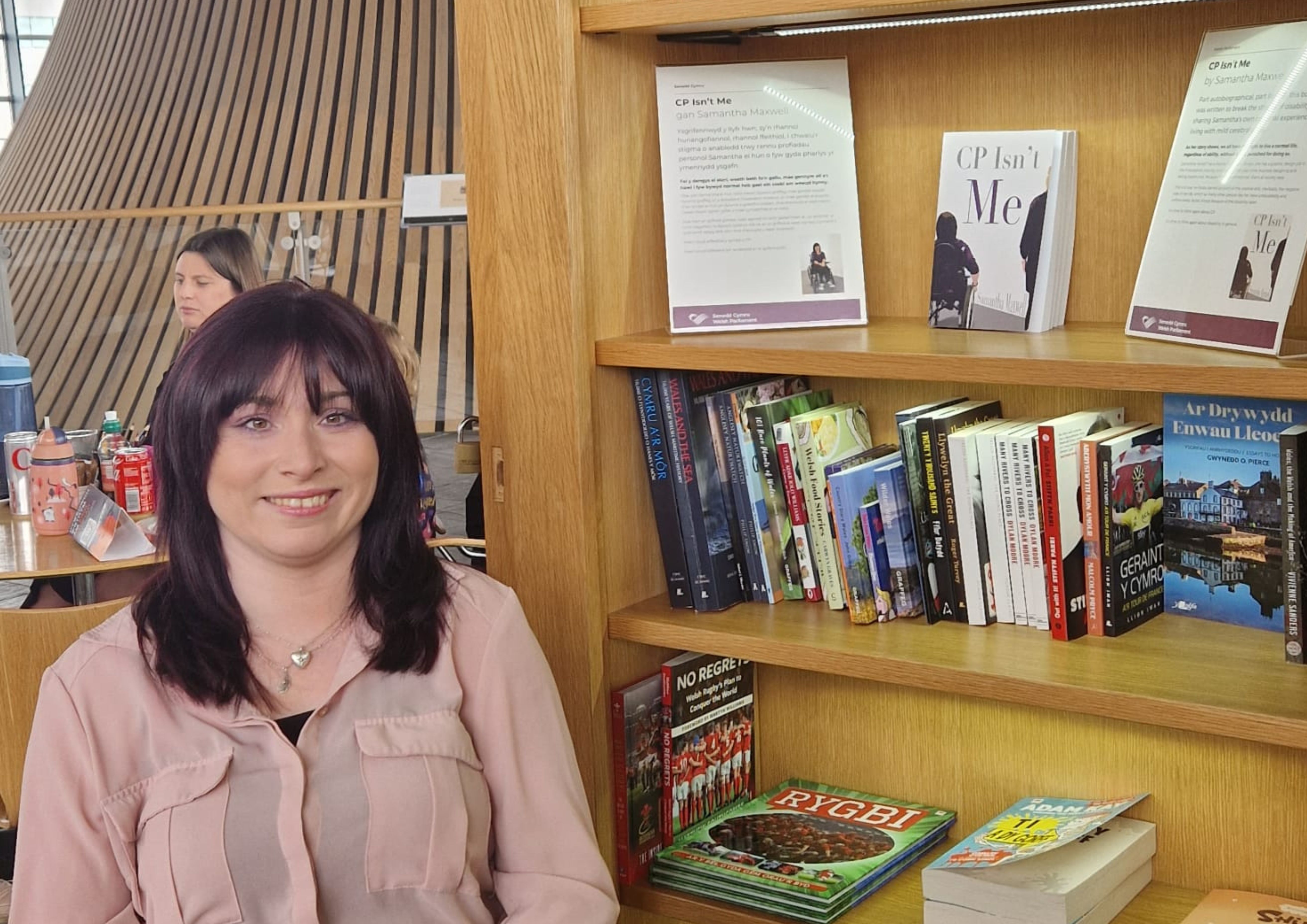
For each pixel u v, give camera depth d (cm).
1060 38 171
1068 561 159
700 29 171
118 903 142
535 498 179
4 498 381
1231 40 151
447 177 855
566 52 166
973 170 172
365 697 143
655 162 183
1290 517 146
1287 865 162
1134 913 163
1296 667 148
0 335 1003
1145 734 171
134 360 1041
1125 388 139
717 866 176
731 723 196
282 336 139
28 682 247
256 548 140
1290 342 146
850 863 175
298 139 1026
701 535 177
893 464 173
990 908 153
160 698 140
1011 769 183
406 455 147
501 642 151
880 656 158
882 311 190
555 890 149
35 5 1212
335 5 1035
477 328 180
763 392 184
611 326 178
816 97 181
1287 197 140
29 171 1142
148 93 1102
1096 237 172
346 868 138
